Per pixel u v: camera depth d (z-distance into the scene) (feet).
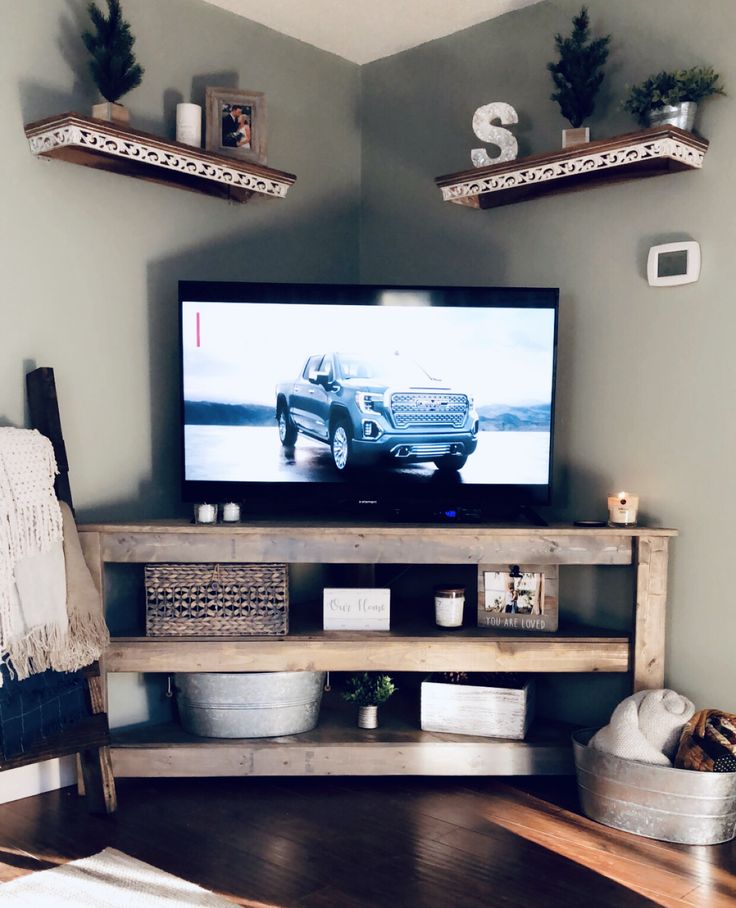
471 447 9.16
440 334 9.07
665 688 8.73
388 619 8.82
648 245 8.94
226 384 9.06
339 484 9.18
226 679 8.52
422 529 8.38
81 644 7.63
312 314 9.06
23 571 7.32
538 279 9.87
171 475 9.63
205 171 8.79
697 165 8.38
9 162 8.05
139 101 9.11
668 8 8.71
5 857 6.97
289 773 8.44
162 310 9.47
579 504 9.59
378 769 8.48
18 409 8.20
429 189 10.87
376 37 10.73
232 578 8.46
